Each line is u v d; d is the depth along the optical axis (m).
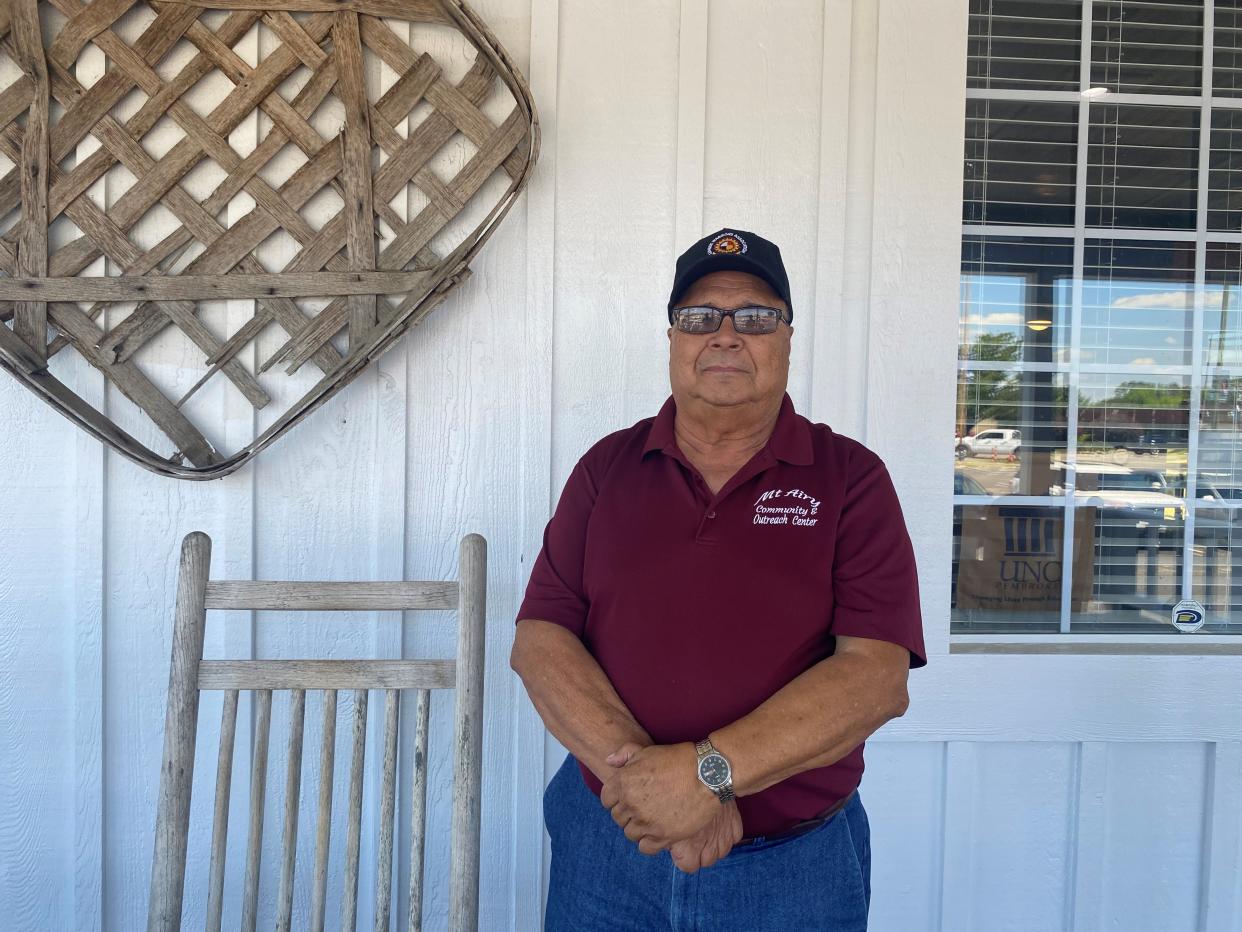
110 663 1.64
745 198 1.68
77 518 1.60
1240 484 1.83
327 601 1.29
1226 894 1.77
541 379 1.66
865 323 1.70
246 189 1.57
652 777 0.99
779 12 1.67
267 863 1.67
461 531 1.67
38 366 1.54
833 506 1.12
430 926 1.68
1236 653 1.76
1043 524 1.80
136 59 1.54
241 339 1.59
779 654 1.09
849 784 1.16
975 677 1.72
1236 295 1.81
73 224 1.58
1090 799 1.75
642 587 1.13
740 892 1.11
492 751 1.69
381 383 1.65
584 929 1.17
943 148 1.69
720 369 1.12
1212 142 1.80
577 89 1.65
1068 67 1.77
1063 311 1.79
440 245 1.63
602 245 1.67
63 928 1.64
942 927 1.75
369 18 1.57
